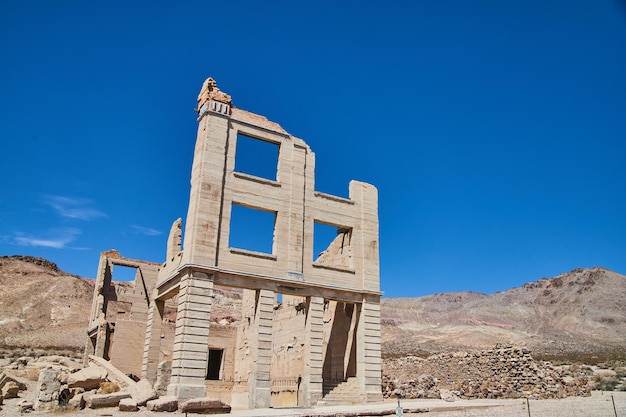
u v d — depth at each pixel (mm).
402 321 174125
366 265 40875
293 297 44906
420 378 44531
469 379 42438
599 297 167625
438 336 131000
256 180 37625
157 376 34969
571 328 153000
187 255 34188
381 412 26312
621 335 133750
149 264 53031
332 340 43594
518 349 40812
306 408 30516
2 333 111625
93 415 24141
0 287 143875
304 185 39812
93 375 29203
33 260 174750
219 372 52594
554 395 37188
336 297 38906
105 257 52281
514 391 38375
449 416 25828
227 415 25562
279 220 37781
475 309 186500
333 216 40750
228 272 34094
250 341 47531
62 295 140000
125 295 50656
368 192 43344
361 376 38188
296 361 42312
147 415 24859
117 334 46406
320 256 47812
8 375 33375
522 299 199000
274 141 39781
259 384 33438
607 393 37688
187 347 31672
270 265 36375
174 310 50781
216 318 89750
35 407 25141
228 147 37156
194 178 36062
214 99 37719
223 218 35531
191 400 26312
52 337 101812
